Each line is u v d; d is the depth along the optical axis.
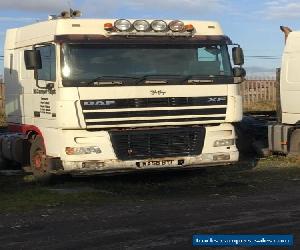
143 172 12.28
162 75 11.18
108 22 11.15
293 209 8.99
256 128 16.97
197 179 12.57
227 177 12.78
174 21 11.45
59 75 10.75
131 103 10.95
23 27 12.98
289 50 14.93
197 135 11.47
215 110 11.50
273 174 13.10
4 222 8.38
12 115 13.89
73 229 7.88
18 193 10.78
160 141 11.22
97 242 7.20
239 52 11.77
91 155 10.78
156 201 9.95
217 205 9.42
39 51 11.56
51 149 11.39
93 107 10.73
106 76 10.84
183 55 11.40
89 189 11.25
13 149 13.27
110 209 9.23
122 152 10.95
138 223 8.18
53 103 11.12
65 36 10.81
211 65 11.59
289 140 15.41
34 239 7.38
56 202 9.88
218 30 11.95
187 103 11.30
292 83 14.87
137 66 11.07
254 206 9.29
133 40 11.13
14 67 13.53
